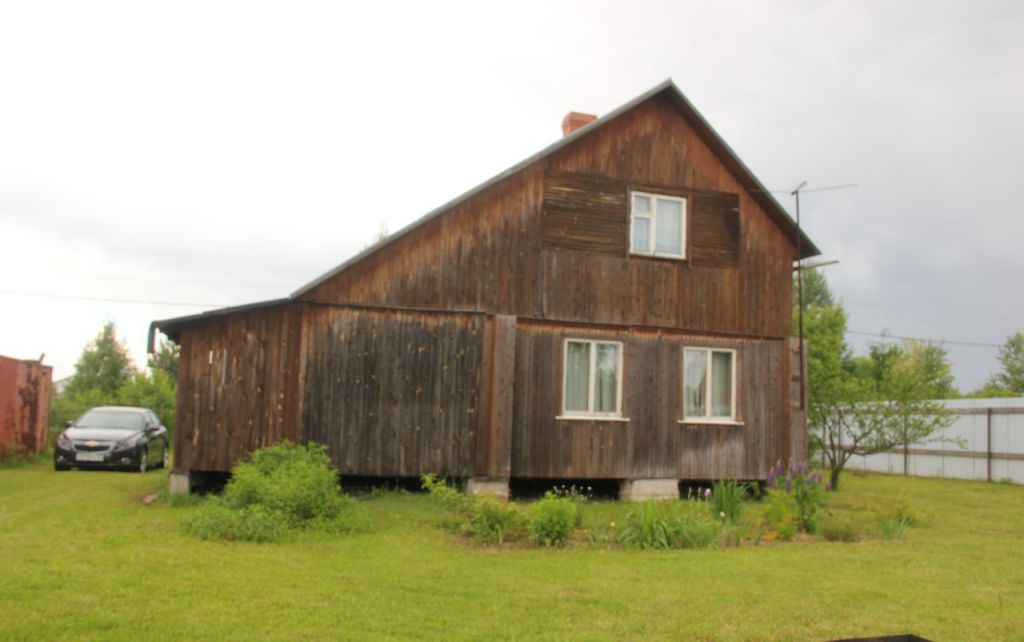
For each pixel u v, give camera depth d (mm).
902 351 47438
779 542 12586
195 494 14992
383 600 8031
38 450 26250
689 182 18281
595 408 17328
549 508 11625
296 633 6891
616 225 17641
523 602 8148
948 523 15602
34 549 10047
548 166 17281
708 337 18172
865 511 16734
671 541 11773
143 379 35938
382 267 16094
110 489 16797
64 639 6543
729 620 7723
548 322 17047
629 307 17594
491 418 16406
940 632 7520
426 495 15641
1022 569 10703
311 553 10344
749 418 18328
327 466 14891
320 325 15781
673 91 17828
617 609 7984
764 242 18781
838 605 8375
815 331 36375
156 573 8859
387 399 15938
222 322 15492
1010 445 26547
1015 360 50500
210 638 6695
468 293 16516
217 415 15336
